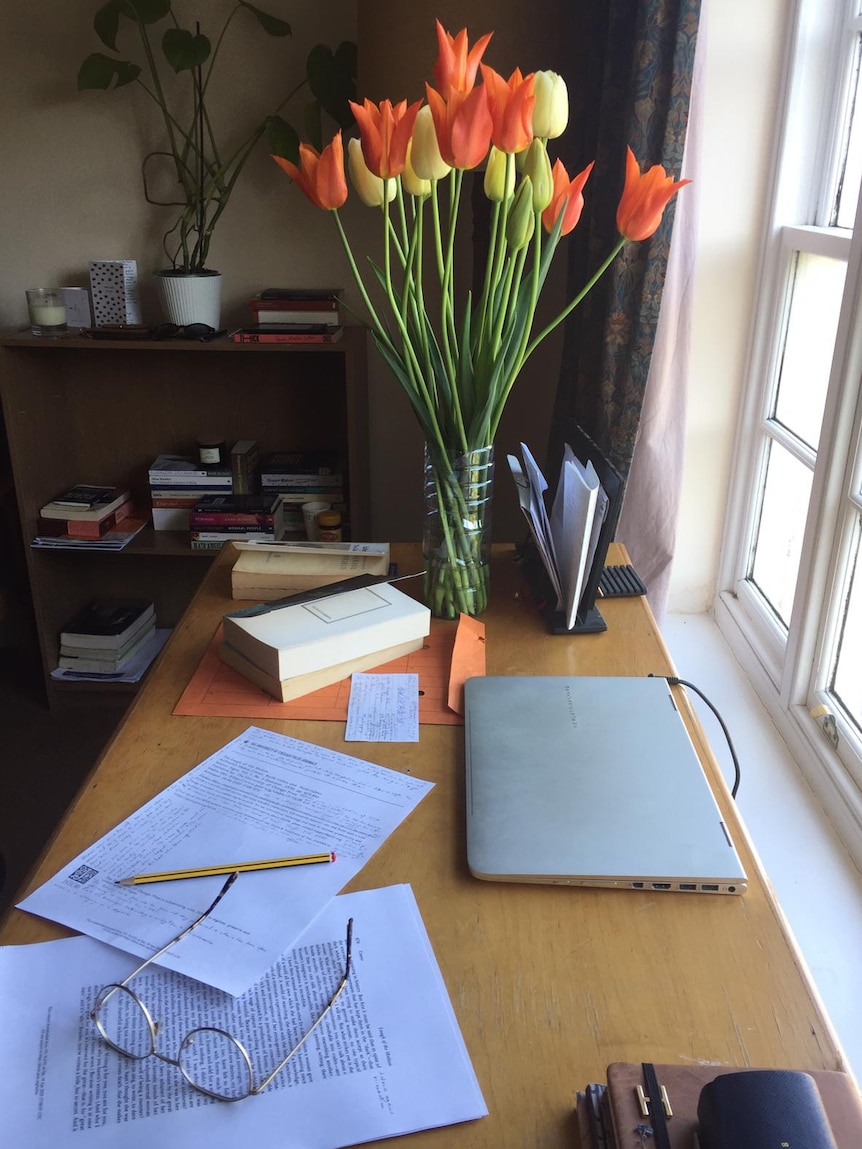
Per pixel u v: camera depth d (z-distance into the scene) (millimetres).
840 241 1710
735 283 2111
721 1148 555
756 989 759
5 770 2316
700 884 852
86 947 792
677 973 773
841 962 1364
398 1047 703
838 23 1864
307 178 1194
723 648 2234
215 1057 696
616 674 1235
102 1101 665
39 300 2312
